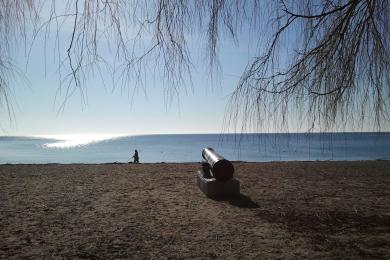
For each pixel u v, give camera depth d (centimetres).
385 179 1780
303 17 365
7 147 18888
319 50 383
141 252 737
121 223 957
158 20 308
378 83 375
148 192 1430
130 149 14975
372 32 380
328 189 1485
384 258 686
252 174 1953
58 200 1270
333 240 797
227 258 704
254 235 845
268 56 366
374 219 977
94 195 1368
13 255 710
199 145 18975
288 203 1209
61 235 850
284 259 693
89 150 14500
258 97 361
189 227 920
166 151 12750
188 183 1661
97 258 701
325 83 381
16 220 989
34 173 2058
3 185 1623
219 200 1265
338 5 381
